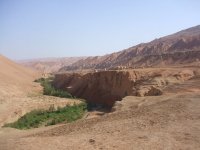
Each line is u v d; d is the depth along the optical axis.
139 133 12.16
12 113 38.66
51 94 63.66
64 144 10.70
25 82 73.75
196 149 10.11
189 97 20.34
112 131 12.86
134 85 48.56
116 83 54.88
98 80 60.50
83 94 61.66
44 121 38.66
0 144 10.90
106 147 10.28
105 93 56.50
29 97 52.69
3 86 56.38
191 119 14.20
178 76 46.78
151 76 50.25
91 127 14.44
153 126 13.30
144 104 21.47
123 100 26.02
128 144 10.63
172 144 10.62
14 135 15.62
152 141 10.98
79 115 43.69
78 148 10.17
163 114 15.52
